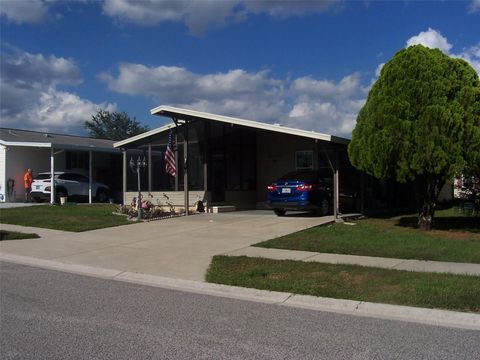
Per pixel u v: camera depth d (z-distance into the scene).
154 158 23.58
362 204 20.02
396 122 13.62
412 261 10.53
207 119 19.80
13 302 7.84
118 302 7.89
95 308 7.47
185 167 20.61
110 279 9.86
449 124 13.12
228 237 14.37
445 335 6.21
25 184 28.22
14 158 28.78
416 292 7.93
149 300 8.05
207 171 21.73
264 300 8.10
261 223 17.05
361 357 5.39
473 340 6.01
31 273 10.44
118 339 5.95
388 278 8.95
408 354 5.49
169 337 6.04
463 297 7.61
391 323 6.75
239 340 5.95
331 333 6.27
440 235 13.87
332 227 15.74
